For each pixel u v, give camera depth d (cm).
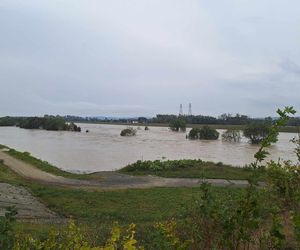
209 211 315
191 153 5362
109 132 11662
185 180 2859
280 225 313
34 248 281
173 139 8419
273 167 551
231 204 314
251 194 282
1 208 1683
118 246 229
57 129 12775
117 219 1602
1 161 3634
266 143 281
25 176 2961
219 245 297
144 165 3341
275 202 468
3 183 2425
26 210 1745
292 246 368
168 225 313
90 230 998
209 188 337
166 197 2106
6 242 266
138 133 11131
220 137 9362
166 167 3284
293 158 4128
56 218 1634
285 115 280
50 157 4738
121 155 5031
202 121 15975
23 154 4209
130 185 2669
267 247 313
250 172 285
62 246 279
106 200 2042
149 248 670
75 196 2112
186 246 289
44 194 2161
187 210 397
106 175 3108
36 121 13825
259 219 279
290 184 505
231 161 4434
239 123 15225
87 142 7212
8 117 17850
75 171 3678
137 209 1828
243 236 276
